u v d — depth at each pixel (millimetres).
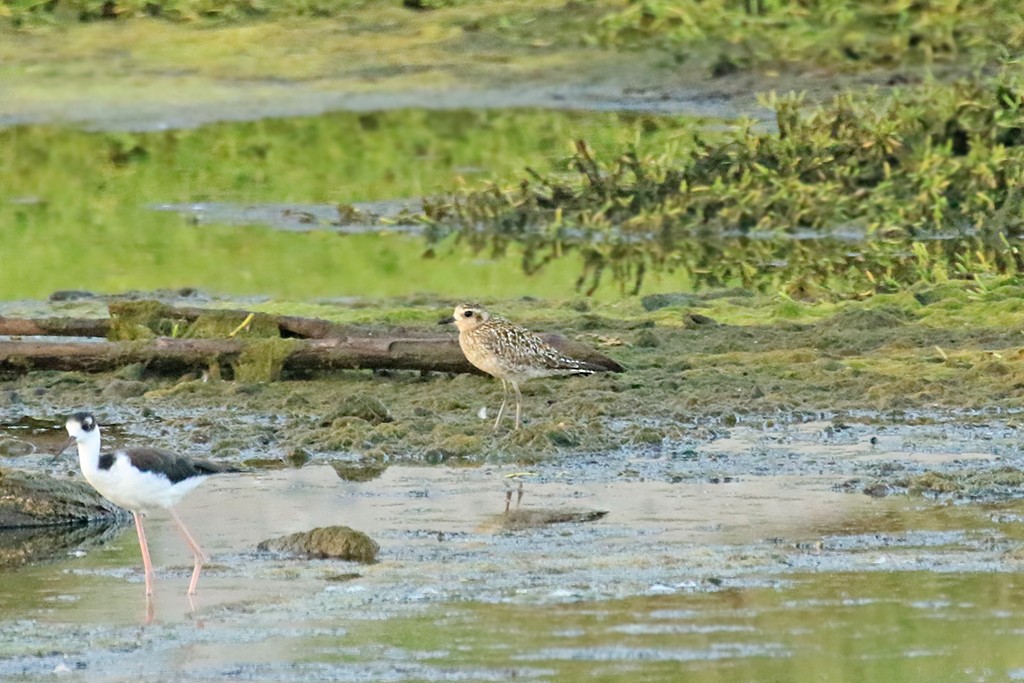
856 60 28750
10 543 11391
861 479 12297
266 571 10383
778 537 10852
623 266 21266
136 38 31359
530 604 9594
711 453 13234
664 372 15883
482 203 23781
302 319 16484
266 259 21641
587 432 13688
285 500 12070
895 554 10438
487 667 8609
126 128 28188
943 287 18781
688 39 29812
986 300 18266
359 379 15836
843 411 14617
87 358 15984
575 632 9109
